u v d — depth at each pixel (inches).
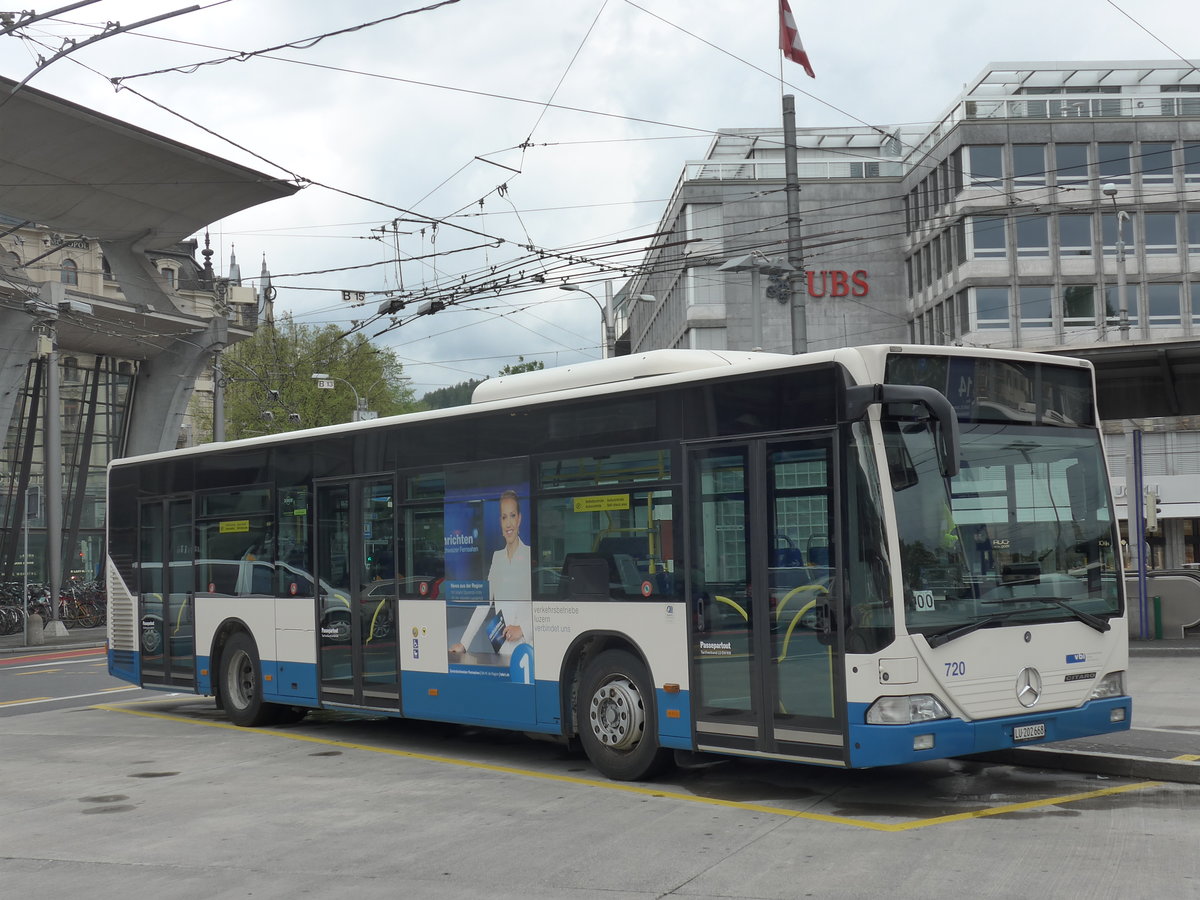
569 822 358.0
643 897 274.7
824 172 2300.7
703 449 396.8
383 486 523.2
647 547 411.2
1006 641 359.9
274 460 588.1
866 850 309.7
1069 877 277.3
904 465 353.7
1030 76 2133.4
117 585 700.7
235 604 609.6
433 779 440.8
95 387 1945.1
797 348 855.1
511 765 467.5
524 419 459.8
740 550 382.6
